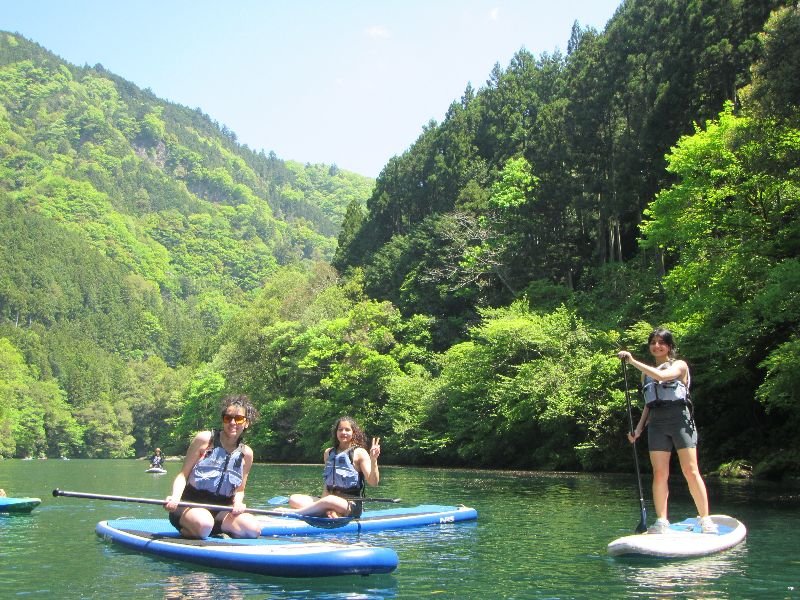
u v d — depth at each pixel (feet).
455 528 33.58
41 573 22.36
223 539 25.49
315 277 217.36
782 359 57.57
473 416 114.21
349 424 33.50
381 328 159.02
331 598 18.99
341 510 31.96
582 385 93.04
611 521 36.50
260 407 181.98
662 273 113.91
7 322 465.47
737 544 27.20
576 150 136.05
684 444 26.68
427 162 208.23
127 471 116.06
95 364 386.93
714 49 106.63
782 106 68.44
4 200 578.25
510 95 201.98
